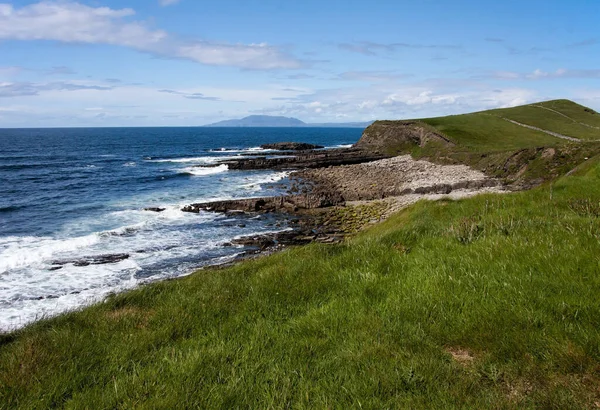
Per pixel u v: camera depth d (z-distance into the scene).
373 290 5.36
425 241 7.28
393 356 3.80
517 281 4.86
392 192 34.12
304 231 23.41
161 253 19.36
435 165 50.66
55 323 5.38
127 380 3.68
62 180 45.06
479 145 55.41
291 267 6.73
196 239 22.06
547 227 6.98
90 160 69.75
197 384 3.57
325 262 6.76
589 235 5.96
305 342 4.18
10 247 19.94
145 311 5.66
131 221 26.17
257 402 3.28
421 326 4.34
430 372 3.49
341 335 4.31
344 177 46.06
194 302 5.62
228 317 5.10
